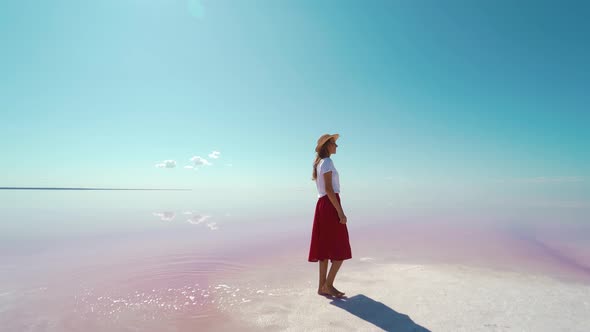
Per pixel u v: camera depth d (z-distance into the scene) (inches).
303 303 88.7
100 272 120.1
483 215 311.9
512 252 151.9
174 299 91.8
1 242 182.4
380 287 101.7
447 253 151.9
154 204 565.9
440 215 319.3
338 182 97.6
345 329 71.5
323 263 96.4
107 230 229.3
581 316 76.6
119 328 72.7
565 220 260.7
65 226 252.4
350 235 207.0
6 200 709.9
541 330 69.2
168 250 160.7
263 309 84.4
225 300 91.2
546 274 114.7
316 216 99.1
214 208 441.4
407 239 190.5
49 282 107.1
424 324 73.2
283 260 140.6
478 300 88.4
